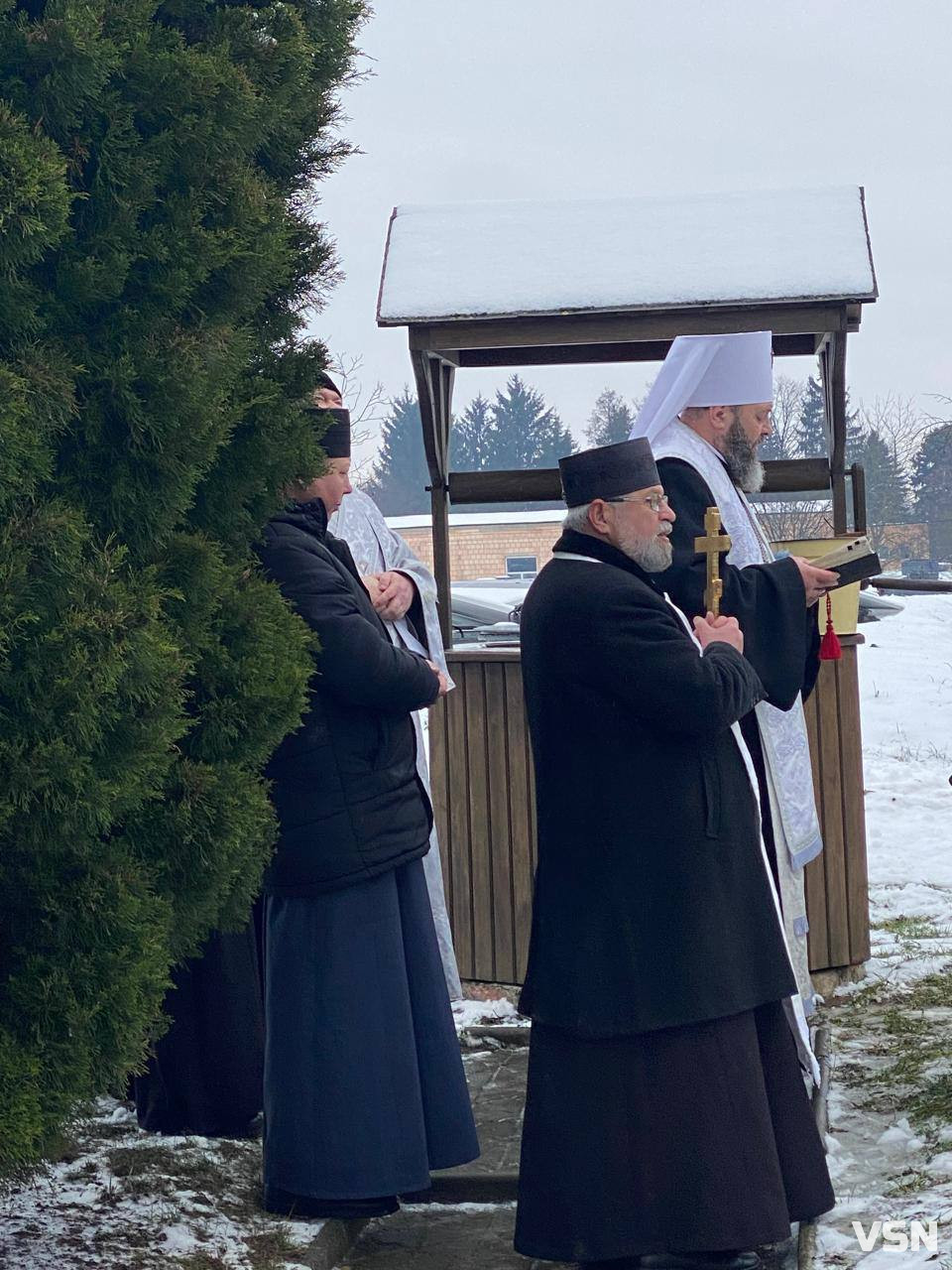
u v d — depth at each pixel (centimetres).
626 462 347
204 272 304
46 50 276
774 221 520
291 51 340
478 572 3300
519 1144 412
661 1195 330
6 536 262
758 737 410
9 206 258
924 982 530
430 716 541
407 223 542
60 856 282
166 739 285
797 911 421
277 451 338
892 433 3634
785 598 380
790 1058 353
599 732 342
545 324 506
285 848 363
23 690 263
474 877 540
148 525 297
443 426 544
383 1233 373
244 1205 368
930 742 1151
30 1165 295
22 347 276
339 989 362
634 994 332
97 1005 276
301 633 344
